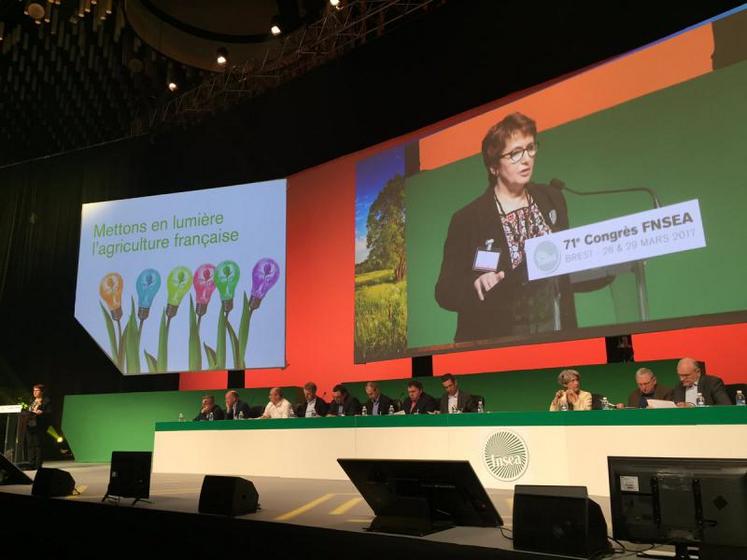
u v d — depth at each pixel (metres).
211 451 5.62
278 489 4.23
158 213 8.71
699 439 3.32
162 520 3.14
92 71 8.55
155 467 5.90
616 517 2.09
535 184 6.10
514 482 3.95
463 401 5.28
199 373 9.18
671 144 5.17
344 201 8.34
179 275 8.43
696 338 5.39
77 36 7.83
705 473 1.96
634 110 5.46
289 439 5.19
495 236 6.37
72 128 9.55
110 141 9.77
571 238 5.75
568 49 6.38
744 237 4.66
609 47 6.16
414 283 7.07
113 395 8.55
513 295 6.11
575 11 6.11
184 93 9.23
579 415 3.76
